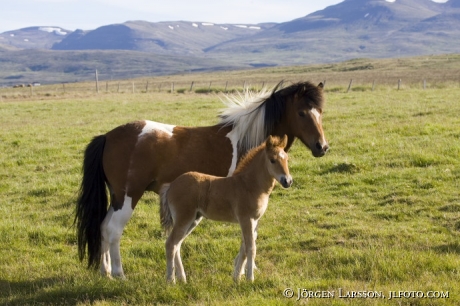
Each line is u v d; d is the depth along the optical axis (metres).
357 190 11.79
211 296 6.75
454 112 20.39
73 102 33.59
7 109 30.33
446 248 8.34
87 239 8.34
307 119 9.00
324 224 9.97
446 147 14.29
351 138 16.50
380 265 7.53
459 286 6.60
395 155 14.04
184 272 8.02
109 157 8.40
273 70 110.69
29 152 17.20
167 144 8.45
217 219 7.64
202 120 21.62
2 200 12.71
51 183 13.59
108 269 8.38
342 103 25.91
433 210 10.24
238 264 7.49
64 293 7.36
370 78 60.56
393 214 10.19
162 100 33.22
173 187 7.66
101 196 8.44
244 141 8.88
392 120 19.31
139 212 11.19
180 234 7.59
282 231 9.84
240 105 9.10
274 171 7.18
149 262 8.79
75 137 19.48
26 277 8.33
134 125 8.59
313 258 8.30
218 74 120.06
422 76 60.34
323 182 12.59
